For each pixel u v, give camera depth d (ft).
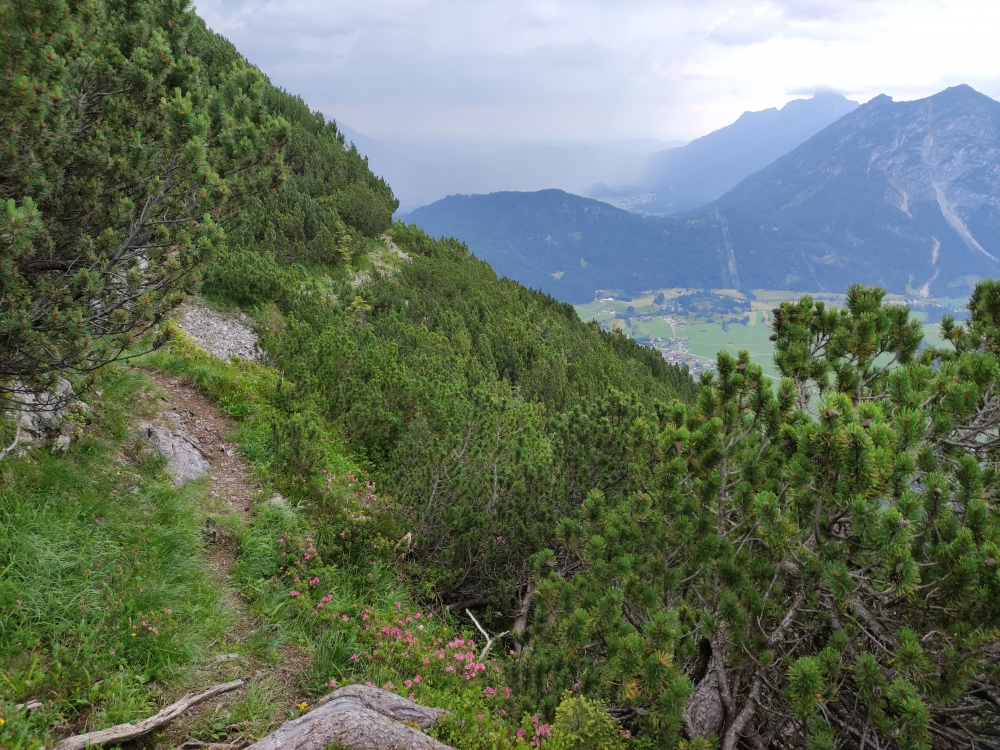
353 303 61.16
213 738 12.83
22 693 11.87
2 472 16.79
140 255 18.66
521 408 44.88
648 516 18.65
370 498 26.17
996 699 14.62
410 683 16.19
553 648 18.61
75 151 16.92
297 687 15.47
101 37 18.01
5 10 13.56
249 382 34.83
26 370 15.49
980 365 16.87
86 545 16.19
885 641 14.29
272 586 19.15
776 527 14.83
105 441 21.38
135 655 14.02
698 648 16.65
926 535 13.85
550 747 14.52
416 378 41.73
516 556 25.81
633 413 28.55
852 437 13.70
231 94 21.20
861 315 19.08
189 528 19.40
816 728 13.11
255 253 56.03
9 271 13.39
